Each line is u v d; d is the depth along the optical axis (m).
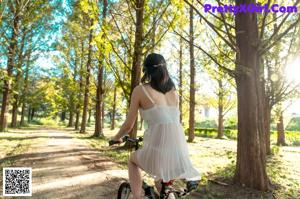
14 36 19.66
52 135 24.50
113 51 13.21
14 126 37.59
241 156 7.48
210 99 31.11
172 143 2.80
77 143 17.58
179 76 24.45
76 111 39.28
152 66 2.91
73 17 22.17
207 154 14.49
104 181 7.50
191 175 2.82
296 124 49.50
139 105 2.91
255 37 7.36
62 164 9.94
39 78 38.84
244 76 7.39
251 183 7.26
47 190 6.50
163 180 2.73
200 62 10.88
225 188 7.16
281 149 20.66
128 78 14.84
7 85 26.25
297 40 11.70
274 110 17.47
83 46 24.66
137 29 13.62
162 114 2.82
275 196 6.71
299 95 15.02
